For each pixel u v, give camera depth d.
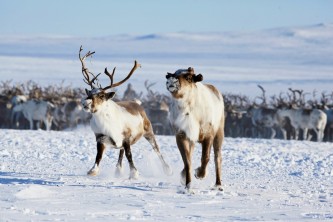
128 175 45.16
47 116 149.62
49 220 26.95
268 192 37.81
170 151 65.19
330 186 41.81
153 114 159.62
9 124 164.50
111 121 42.62
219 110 39.22
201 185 40.50
